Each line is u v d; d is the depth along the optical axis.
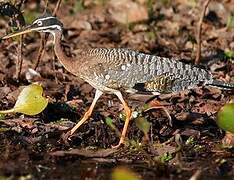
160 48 19.67
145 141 13.73
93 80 14.33
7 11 15.66
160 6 22.97
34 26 14.77
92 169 12.66
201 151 13.57
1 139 13.77
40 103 14.09
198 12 22.31
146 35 20.62
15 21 16.03
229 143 13.75
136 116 14.51
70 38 20.58
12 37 16.58
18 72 16.95
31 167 12.66
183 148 13.49
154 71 14.23
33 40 19.89
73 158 13.06
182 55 19.08
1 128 13.99
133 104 15.46
